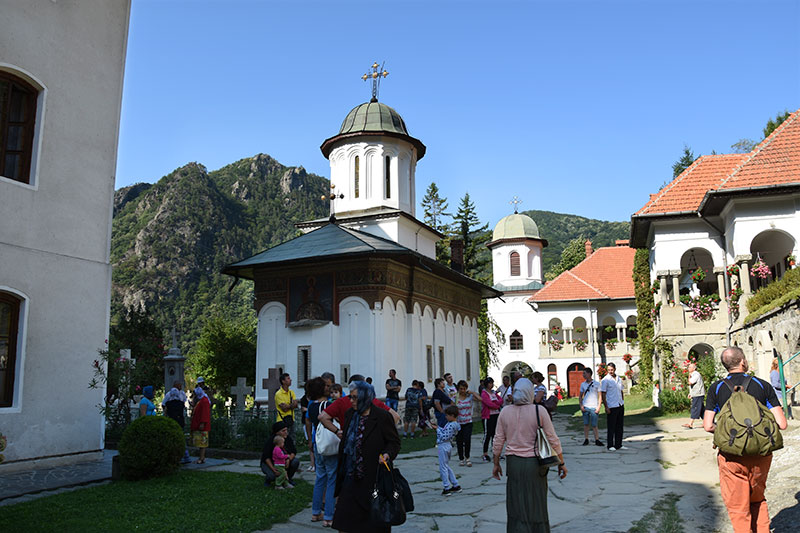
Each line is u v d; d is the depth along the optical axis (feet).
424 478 42.14
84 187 49.37
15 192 43.88
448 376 61.62
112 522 28.55
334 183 108.99
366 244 80.38
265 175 577.43
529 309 183.42
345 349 78.33
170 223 435.12
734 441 20.48
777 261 92.17
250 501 33.24
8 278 42.88
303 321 79.36
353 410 23.82
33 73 45.62
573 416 97.25
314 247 83.82
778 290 67.51
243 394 61.67
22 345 43.47
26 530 27.07
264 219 510.17
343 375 77.71
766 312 66.33
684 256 107.55
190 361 152.56
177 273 393.91
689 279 107.04
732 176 79.30
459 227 217.36
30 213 44.88
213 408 65.21
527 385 24.16
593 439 60.49
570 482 37.91
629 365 161.58
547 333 170.60
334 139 107.55
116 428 65.31
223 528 28.09
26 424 43.47
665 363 86.38
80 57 49.75
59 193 47.21
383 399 76.64
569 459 47.47
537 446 23.31
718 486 34.86
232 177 565.53
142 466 38.81
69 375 46.78
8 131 44.73
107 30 52.47
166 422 40.81
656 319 97.45
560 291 169.07
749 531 20.76
